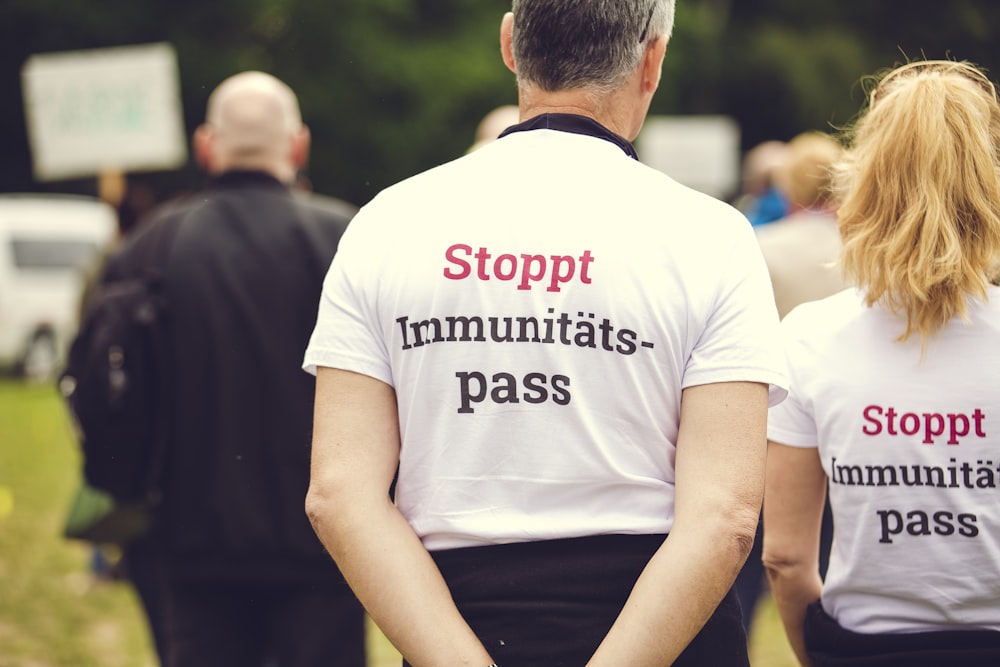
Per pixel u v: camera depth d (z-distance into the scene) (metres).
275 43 31.53
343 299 2.27
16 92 31.98
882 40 39.03
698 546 2.08
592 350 2.16
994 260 2.56
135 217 7.70
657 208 2.22
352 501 2.18
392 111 31.69
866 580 2.58
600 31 2.31
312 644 3.87
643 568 2.17
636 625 2.06
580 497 2.17
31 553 8.29
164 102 10.33
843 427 2.58
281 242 3.99
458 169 2.31
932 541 2.51
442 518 2.20
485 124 6.12
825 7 39.38
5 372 19.97
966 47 38.41
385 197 2.34
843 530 2.62
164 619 4.05
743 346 2.18
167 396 3.93
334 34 31.06
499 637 2.16
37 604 7.16
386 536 2.16
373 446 2.23
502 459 2.18
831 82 37.69
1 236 19.20
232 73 30.45
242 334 3.91
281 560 3.85
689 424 2.18
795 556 2.77
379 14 31.39
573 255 2.18
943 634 2.50
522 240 2.21
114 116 10.34
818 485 2.73
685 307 2.18
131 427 3.91
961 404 2.49
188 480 3.88
